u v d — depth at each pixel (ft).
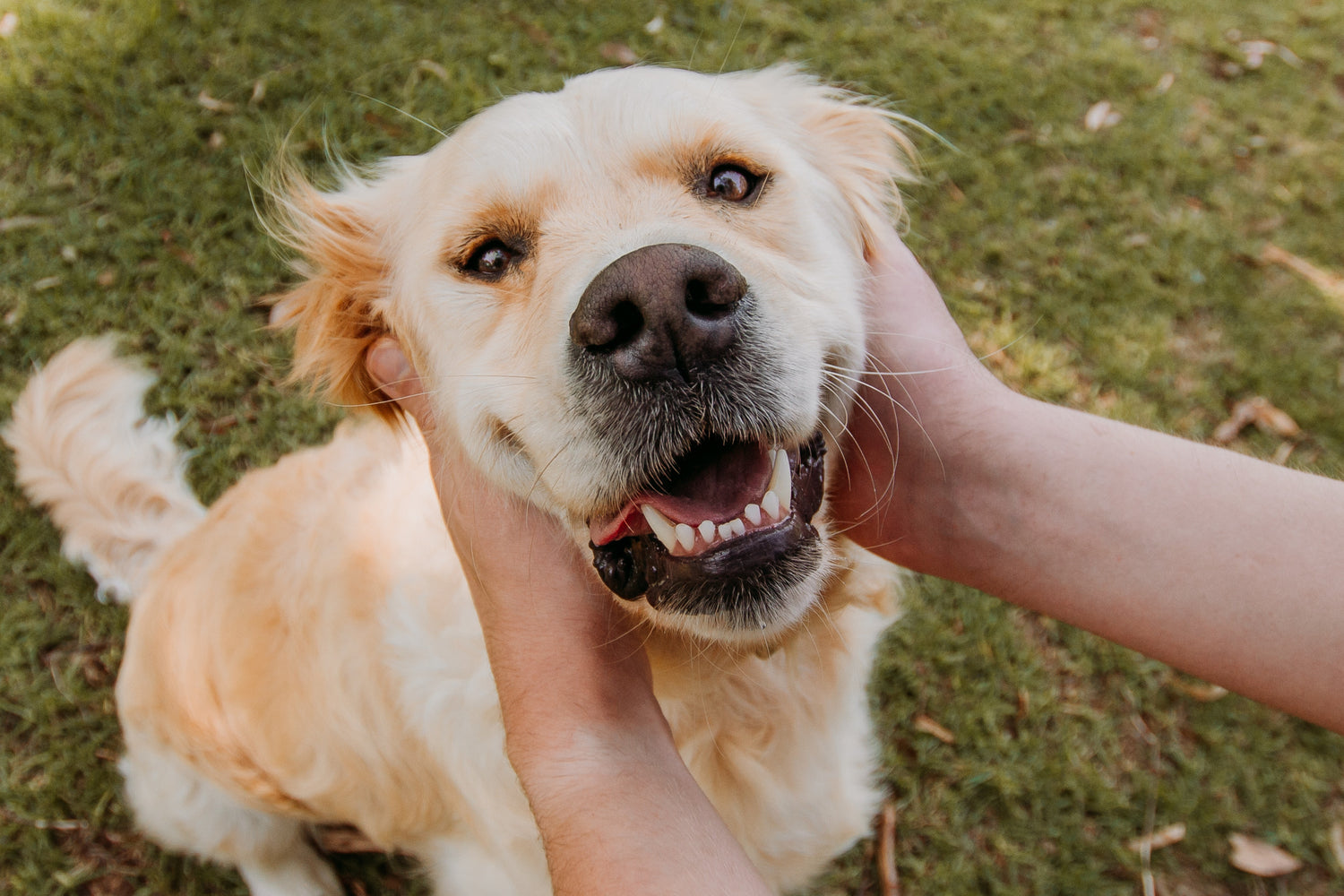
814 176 1.26
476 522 1.16
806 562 1.04
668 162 1.12
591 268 1.02
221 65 2.61
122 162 2.45
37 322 2.26
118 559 1.95
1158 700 1.98
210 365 2.26
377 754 1.45
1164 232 2.64
